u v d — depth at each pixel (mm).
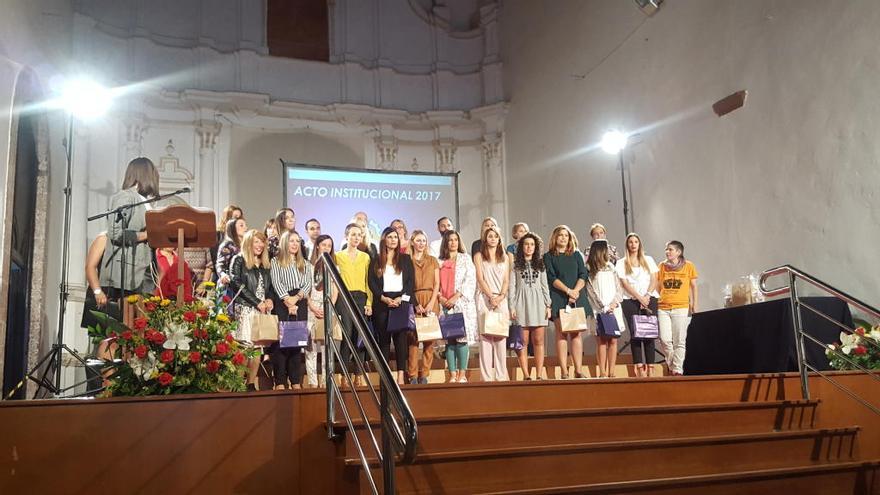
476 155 13688
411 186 12508
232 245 7199
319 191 12016
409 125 13469
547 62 12359
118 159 11422
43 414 3662
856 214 6887
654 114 9766
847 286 6938
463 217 13422
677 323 7430
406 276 6211
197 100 12031
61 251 8820
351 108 12922
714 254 8609
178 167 11938
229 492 3857
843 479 4445
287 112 12711
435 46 13844
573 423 4398
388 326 6059
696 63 9039
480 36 14016
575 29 11625
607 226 10625
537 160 12547
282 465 3965
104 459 3705
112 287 5738
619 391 4766
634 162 10125
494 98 13648
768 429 4875
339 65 13203
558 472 4086
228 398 3941
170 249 5879
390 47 13656
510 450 4000
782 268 5473
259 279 6312
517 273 6766
